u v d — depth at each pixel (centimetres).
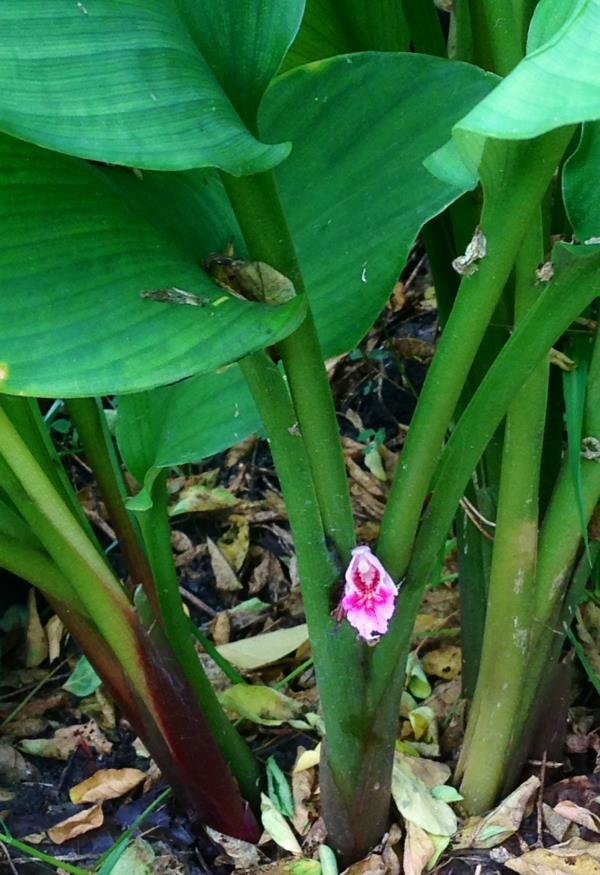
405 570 46
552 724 61
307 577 46
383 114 49
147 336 35
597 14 28
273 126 49
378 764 54
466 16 53
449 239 55
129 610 52
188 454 51
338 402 99
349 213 48
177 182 43
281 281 39
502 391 42
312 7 54
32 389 34
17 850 62
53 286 36
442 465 45
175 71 34
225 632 80
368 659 49
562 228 55
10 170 38
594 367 49
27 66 33
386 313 104
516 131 27
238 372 52
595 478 51
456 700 69
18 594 81
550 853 57
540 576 54
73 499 56
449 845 59
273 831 60
